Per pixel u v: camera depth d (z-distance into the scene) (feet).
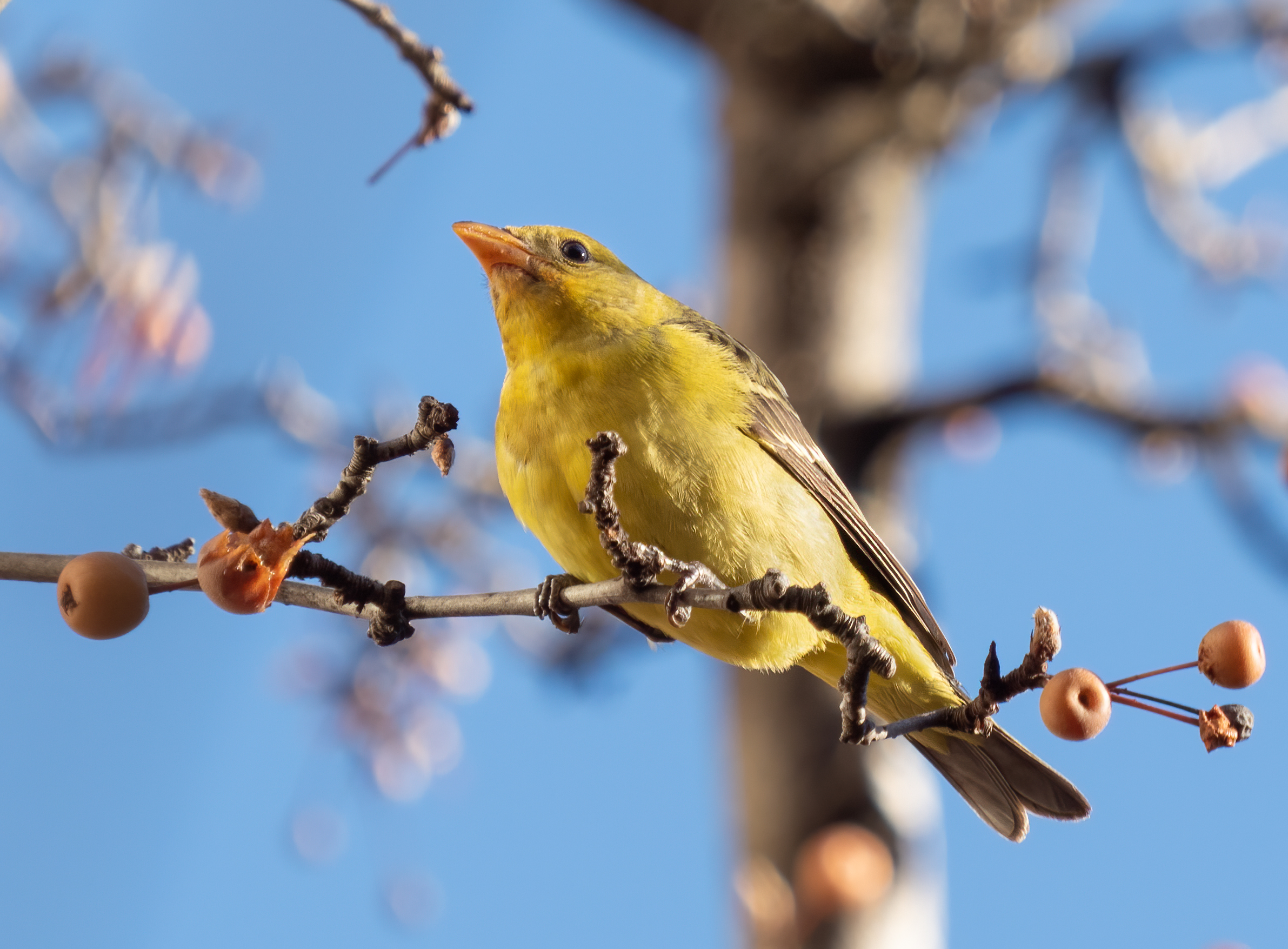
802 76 49.24
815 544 29.55
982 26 48.01
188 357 35.63
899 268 49.24
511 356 29.86
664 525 27.86
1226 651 19.74
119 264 35.76
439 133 23.99
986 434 47.70
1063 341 46.14
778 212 48.11
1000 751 30.12
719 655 29.32
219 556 19.89
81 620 19.34
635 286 30.91
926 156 49.90
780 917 33.06
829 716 41.29
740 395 29.48
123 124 37.24
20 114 37.60
